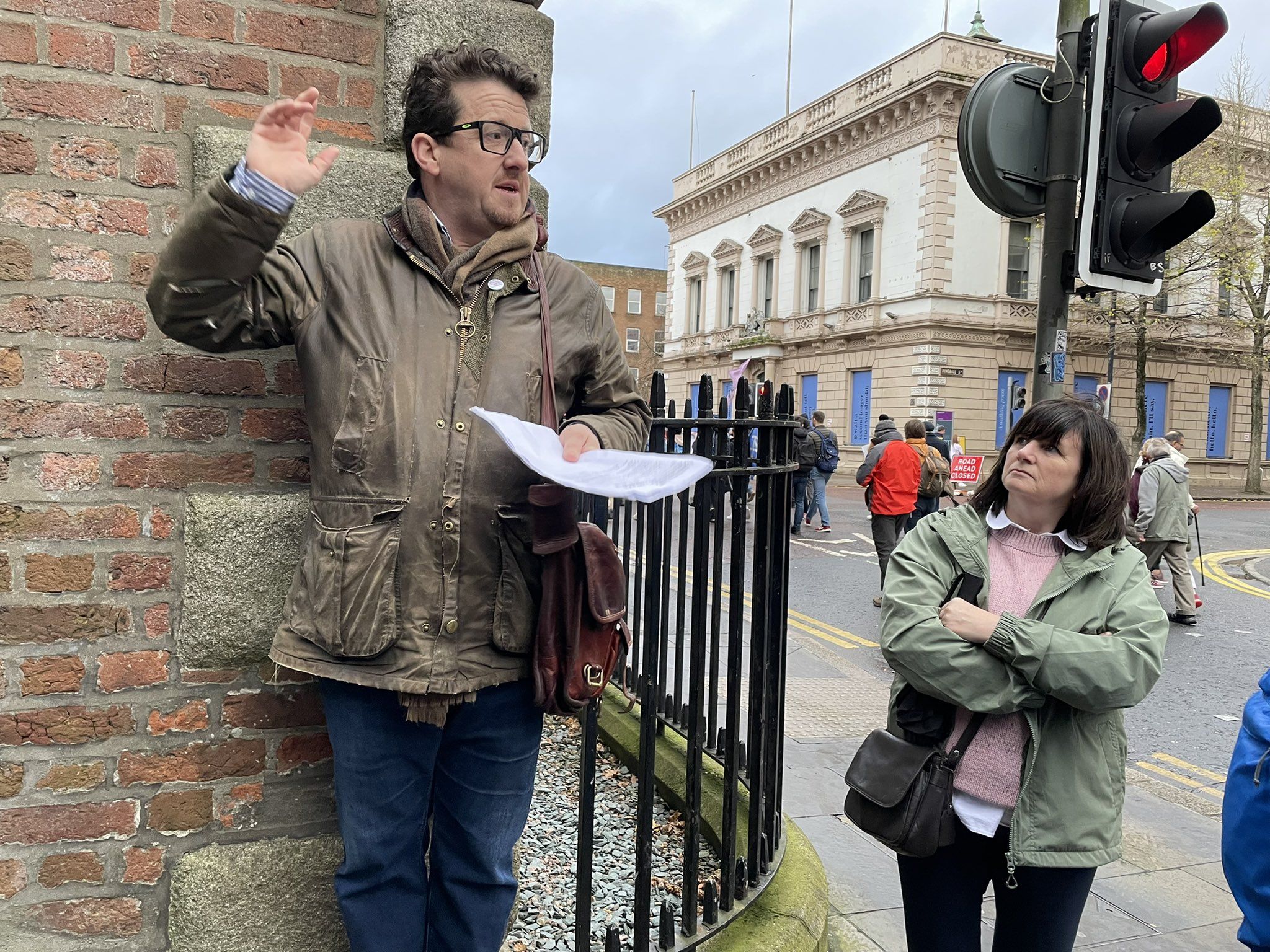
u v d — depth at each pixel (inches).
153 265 73.5
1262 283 951.6
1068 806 69.7
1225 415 1124.5
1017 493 76.1
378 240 62.4
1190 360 1083.9
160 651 74.6
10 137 69.3
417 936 67.6
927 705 74.1
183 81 74.3
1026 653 67.6
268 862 76.6
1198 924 119.0
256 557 74.4
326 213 78.0
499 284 61.9
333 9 79.7
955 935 74.7
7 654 70.6
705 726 128.6
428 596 59.1
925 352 940.0
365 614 57.9
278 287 58.5
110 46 71.9
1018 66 139.2
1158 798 163.6
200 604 73.2
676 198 1465.3
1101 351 1029.8
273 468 77.6
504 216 62.2
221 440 76.0
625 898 102.3
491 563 61.1
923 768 72.2
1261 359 984.3
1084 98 135.9
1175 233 135.0
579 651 63.4
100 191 71.8
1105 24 131.3
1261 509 834.2
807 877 105.6
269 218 50.1
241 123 76.5
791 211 1167.6
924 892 75.9
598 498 110.1
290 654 60.6
